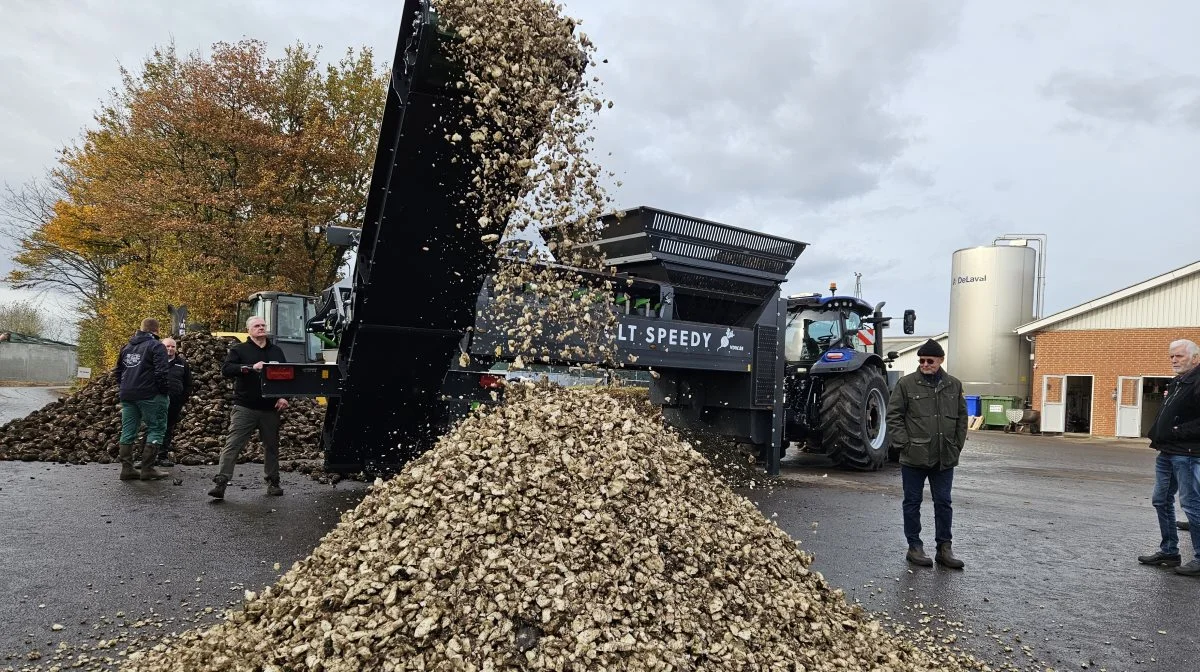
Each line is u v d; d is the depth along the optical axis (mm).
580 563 2990
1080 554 5668
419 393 5863
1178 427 5258
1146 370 20656
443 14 4137
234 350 6367
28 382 39438
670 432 4527
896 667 3104
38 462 8125
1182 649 3693
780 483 8367
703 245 8133
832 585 4562
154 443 7230
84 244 24641
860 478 9219
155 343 7211
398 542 3072
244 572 4301
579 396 4070
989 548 5738
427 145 4500
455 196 4723
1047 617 4125
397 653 2572
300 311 12828
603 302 5504
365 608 2756
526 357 4906
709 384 8898
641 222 7727
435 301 5246
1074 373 22094
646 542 3154
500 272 4879
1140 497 8961
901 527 6289
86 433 8703
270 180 20828
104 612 3629
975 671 3318
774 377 8664
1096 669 3418
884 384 10289
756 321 8828
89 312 28219
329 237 6773
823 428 9680
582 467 3439
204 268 20266
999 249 24438
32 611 3605
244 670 2592
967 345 24922
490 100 4215
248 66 21047
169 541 4922
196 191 20125
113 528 5230
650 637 2797
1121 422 21047
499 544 3018
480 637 2639
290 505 6148
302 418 9734
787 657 2926
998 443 18078
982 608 4234
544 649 2641
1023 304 24391
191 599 3846
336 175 22500
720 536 3471
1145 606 4383
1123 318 21203
